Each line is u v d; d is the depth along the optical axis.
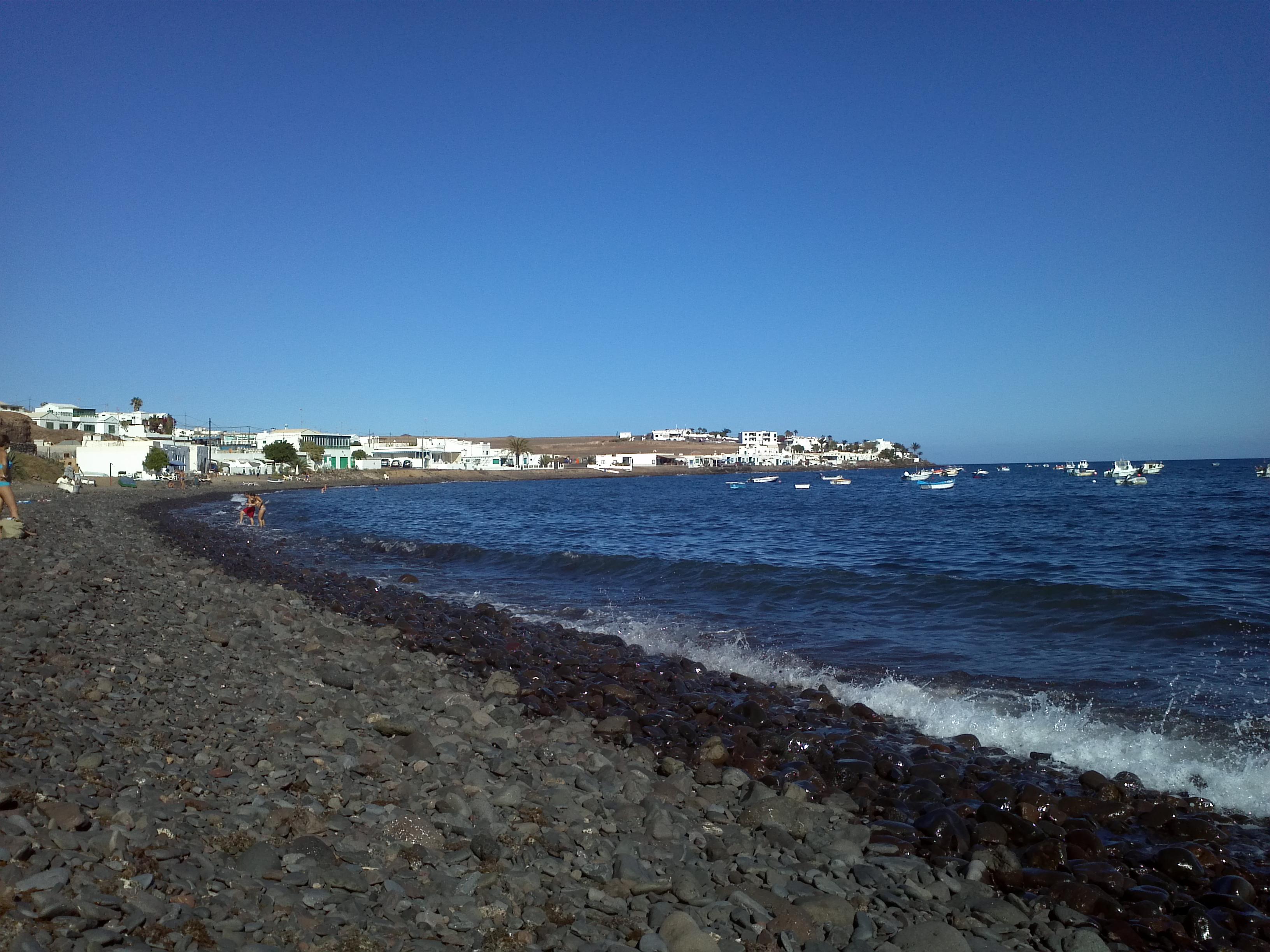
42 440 109.50
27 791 5.11
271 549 35.88
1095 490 115.62
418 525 57.31
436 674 12.45
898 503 93.75
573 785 7.67
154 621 12.55
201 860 4.80
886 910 5.82
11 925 3.70
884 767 9.09
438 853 5.59
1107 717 11.41
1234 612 19.05
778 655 15.68
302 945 4.20
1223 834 7.57
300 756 7.05
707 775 8.55
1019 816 7.64
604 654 15.34
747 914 5.35
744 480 194.62
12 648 8.99
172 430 136.38
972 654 15.67
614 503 96.12
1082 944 5.50
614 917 5.16
